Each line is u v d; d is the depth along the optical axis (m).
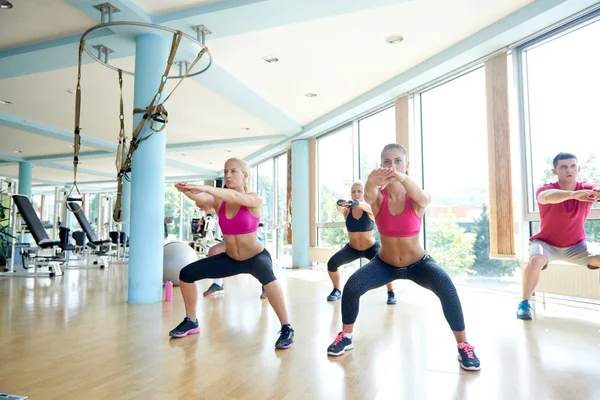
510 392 1.61
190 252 5.25
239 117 7.24
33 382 1.75
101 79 5.41
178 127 7.89
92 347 2.30
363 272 2.15
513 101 4.21
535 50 4.13
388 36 4.32
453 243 4.98
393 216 2.05
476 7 3.79
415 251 2.07
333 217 7.61
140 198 3.81
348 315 2.14
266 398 1.56
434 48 4.59
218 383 1.73
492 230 4.22
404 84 5.29
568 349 2.21
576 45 3.75
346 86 5.75
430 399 1.55
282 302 2.34
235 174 2.49
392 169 1.81
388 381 1.74
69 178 14.19
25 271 6.80
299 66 5.08
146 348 2.27
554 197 2.73
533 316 3.08
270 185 10.75
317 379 1.77
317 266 7.66
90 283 5.33
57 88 5.73
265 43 4.47
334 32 4.24
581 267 3.31
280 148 9.41
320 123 7.22
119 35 3.93
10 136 8.35
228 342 2.39
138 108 3.78
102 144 8.79
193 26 3.85
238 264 2.48
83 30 4.02
